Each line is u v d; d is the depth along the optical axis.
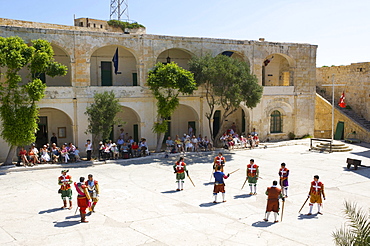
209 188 20.88
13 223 15.26
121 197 19.08
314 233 14.42
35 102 28.00
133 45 31.47
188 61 33.28
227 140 34.38
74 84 29.59
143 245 13.14
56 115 32.19
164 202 18.23
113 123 28.61
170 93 30.89
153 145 33.22
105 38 30.36
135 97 31.89
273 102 38.62
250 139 35.28
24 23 31.48
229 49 35.56
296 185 21.75
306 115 40.47
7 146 27.55
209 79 30.80
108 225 15.08
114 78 33.94
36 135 31.56
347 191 20.53
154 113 32.97
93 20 38.50
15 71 25.00
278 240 13.70
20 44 24.81
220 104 35.72
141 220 15.69
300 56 39.38
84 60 29.72
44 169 25.78
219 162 21.95
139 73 32.00
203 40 34.25
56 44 28.62
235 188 21.02
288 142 38.03
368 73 40.09
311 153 32.84
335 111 41.97
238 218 16.06
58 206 17.58
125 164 27.72
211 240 13.63
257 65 37.09
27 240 13.51
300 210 16.70
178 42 33.25
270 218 16.12
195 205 17.80
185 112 37.94
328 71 45.75
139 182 22.25
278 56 41.53
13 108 25.73
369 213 16.73
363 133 38.72
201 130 35.22
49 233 14.19
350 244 8.82
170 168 26.30
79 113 29.88
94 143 29.31
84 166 26.92
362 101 41.09
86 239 13.63
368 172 25.30
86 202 15.34
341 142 36.25
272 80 41.41
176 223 15.36
